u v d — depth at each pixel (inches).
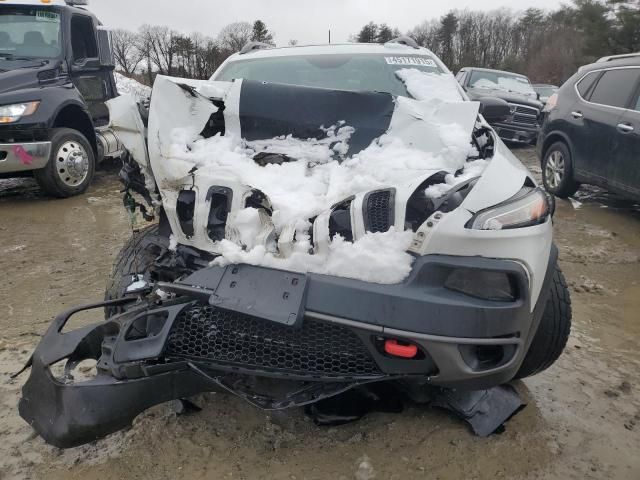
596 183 236.7
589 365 117.1
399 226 81.6
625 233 212.7
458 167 95.8
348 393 94.6
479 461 86.6
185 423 95.3
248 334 80.6
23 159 236.5
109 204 248.5
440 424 94.9
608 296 153.9
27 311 140.9
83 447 90.0
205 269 83.7
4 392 104.7
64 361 112.3
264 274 80.4
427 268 77.1
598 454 89.0
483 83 488.4
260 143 108.6
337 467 85.4
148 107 110.0
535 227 84.2
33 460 87.3
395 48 164.6
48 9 275.7
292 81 151.9
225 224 91.3
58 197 259.8
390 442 90.5
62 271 168.1
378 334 75.7
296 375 79.0
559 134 258.8
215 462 86.5
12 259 178.4
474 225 79.7
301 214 84.8
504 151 104.9
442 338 75.4
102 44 303.4
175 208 96.1
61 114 261.0
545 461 87.0
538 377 111.8
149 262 107.6
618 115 223.3
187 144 103.4
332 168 98.3
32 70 253.3
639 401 104.2
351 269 77.9
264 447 89.7
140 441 91.1
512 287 80.4
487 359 82.0
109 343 82.1
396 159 97.0
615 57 241.1
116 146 297.0
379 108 111.5
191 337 82.7
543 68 1792.6
